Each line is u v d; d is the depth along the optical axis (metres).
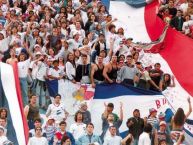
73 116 58.53
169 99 60.97
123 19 73.62
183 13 74.19
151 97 59.50
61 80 59.34
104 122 55.22
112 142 52.53
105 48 65.50
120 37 66.50
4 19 69.94
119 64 61.22
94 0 74.44
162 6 74.44
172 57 66.75
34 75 59.19
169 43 67.50
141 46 67.62
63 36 67.19
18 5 73.69
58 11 74.25
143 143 52.88
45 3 74.19
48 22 68.44
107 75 60.50
